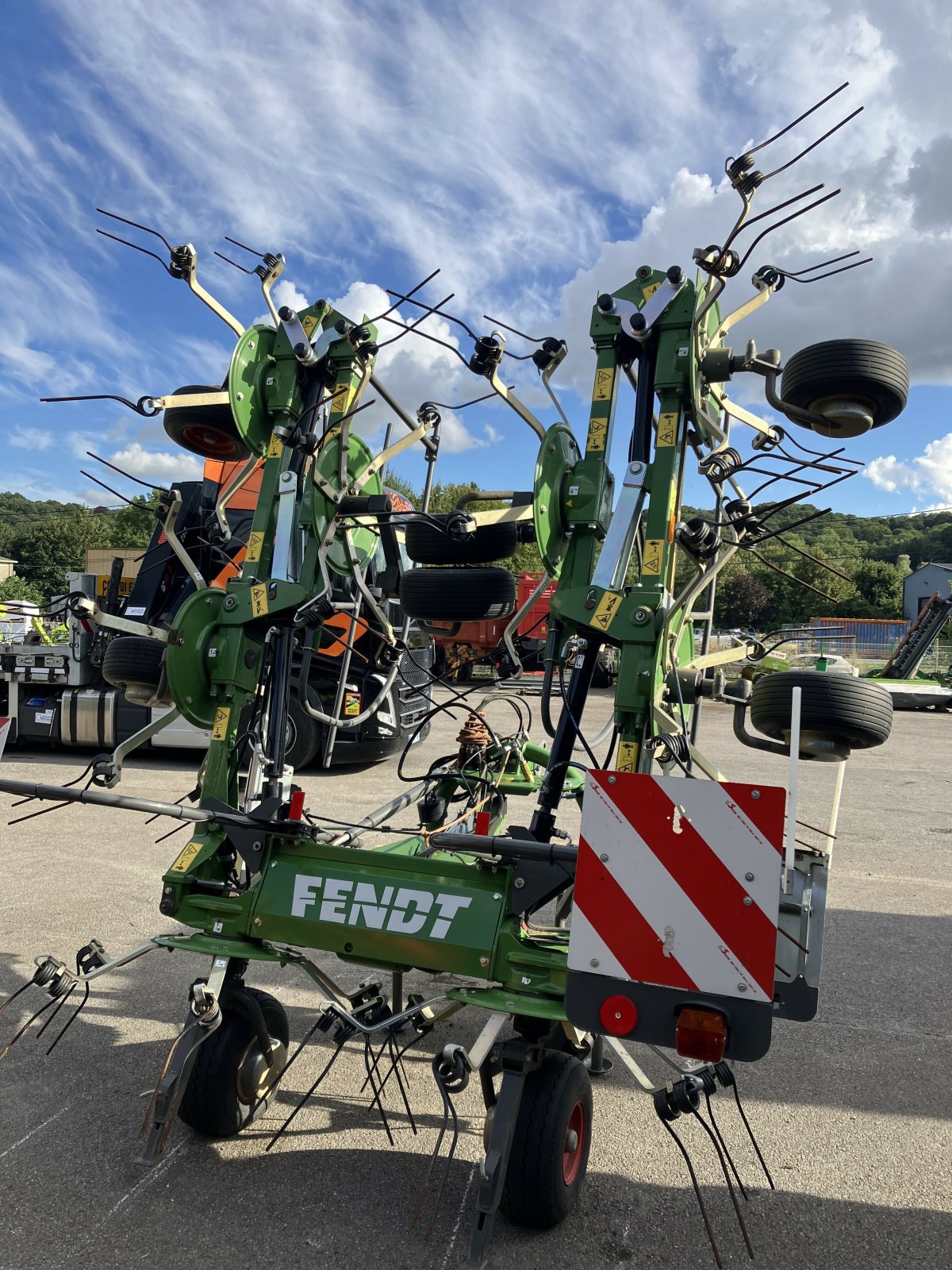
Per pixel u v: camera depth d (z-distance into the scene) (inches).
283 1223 91.8
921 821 328.8
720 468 114.9
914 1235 94.7
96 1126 110.2
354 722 140.9
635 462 113.3
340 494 133.4
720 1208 98.6
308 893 104.3
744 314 115.8
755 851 79.9
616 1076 131.8
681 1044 80.3
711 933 80.8
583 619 109.3
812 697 101.3
